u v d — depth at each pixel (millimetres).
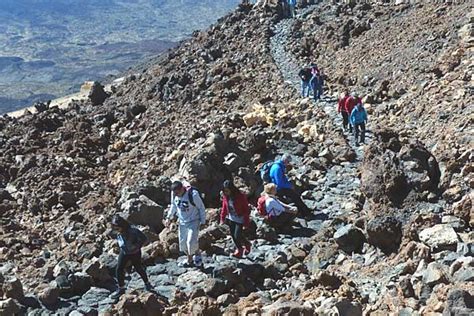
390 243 13273
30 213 24219
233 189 14094
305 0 58375
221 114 33438
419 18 39125
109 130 37312
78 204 24375
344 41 43844
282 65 43594
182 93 40969
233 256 14430
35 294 12961
